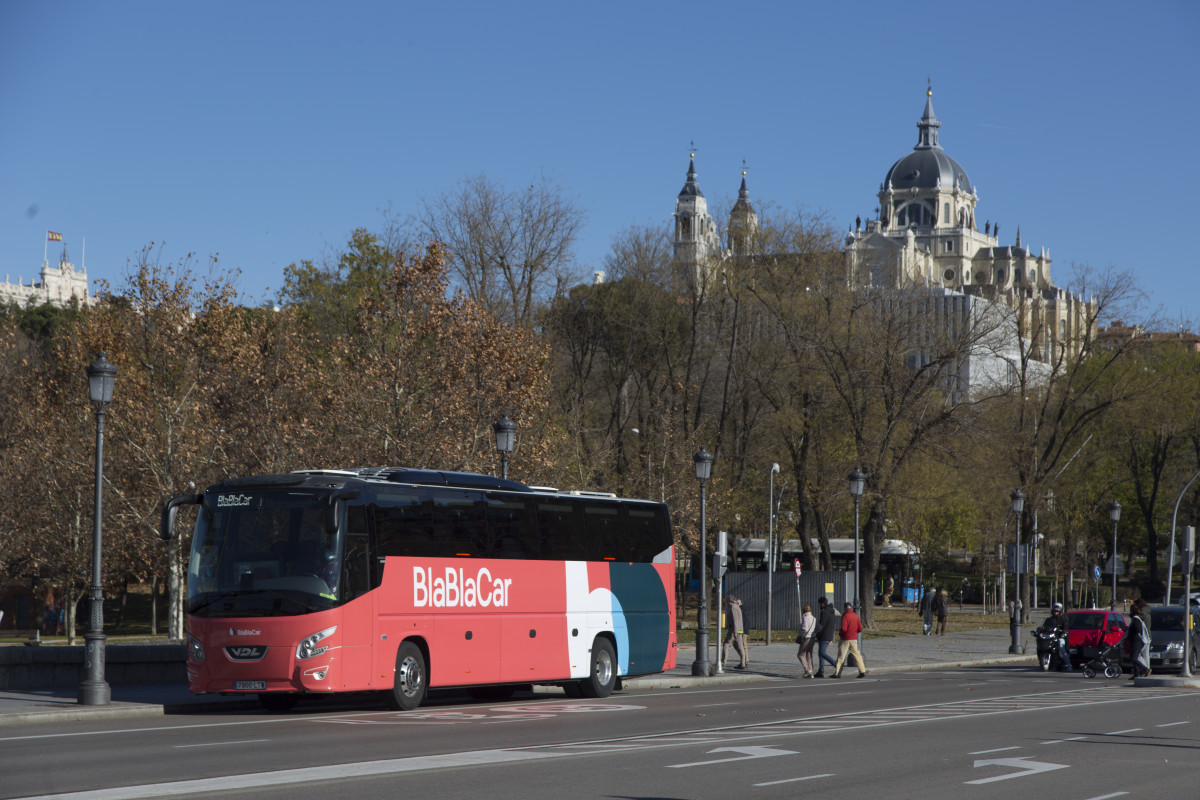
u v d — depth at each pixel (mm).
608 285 59531
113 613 66812
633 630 26906
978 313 52094
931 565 93688
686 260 57781
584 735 17141
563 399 57188
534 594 24266
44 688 23422
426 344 37594
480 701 24594
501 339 39250
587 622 25562
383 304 38312
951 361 52094
